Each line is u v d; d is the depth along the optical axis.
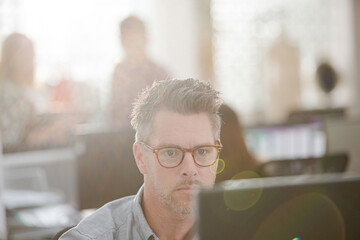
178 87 1.43
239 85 7.32
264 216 1.03
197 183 1.39
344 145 3.93
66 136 3.84
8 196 3.36
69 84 5.29
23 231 2.95
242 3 7.30
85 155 2.98
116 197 2.98
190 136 1.39
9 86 3.96
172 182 1.39
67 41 5.71
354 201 1.06
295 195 1.04
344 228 1.05
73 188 3.49
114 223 1.55
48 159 3.58
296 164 3.02
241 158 2.67
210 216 1.02
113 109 3.93
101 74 5.65
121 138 2.98
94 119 4.63
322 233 1.05
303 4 7.68
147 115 1.43
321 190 1.05
